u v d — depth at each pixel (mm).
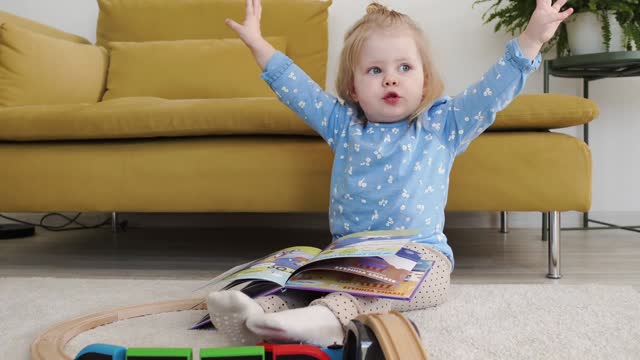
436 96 1104
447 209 1331
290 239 2000
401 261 935
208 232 2164
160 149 1405
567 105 1280
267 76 1151
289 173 1364
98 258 1663
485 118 1052
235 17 2150
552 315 964
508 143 1308
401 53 1051
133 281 1285
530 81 2143
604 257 1606
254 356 606
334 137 1145
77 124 1398
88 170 1419
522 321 933
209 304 733
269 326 706
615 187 2146
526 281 1328
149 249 1806
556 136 1313
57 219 2355
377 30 1068
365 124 1114
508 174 1310
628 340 838
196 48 2025
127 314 986
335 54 2230
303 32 2119
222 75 1975
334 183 1122
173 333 898
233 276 915
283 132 1360
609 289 1135
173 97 1966
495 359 765
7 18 1793
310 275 920
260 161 1369
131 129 1389
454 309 1006
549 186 1304
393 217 1048
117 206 1419
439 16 2176
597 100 2133
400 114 1071
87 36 2340
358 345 611
